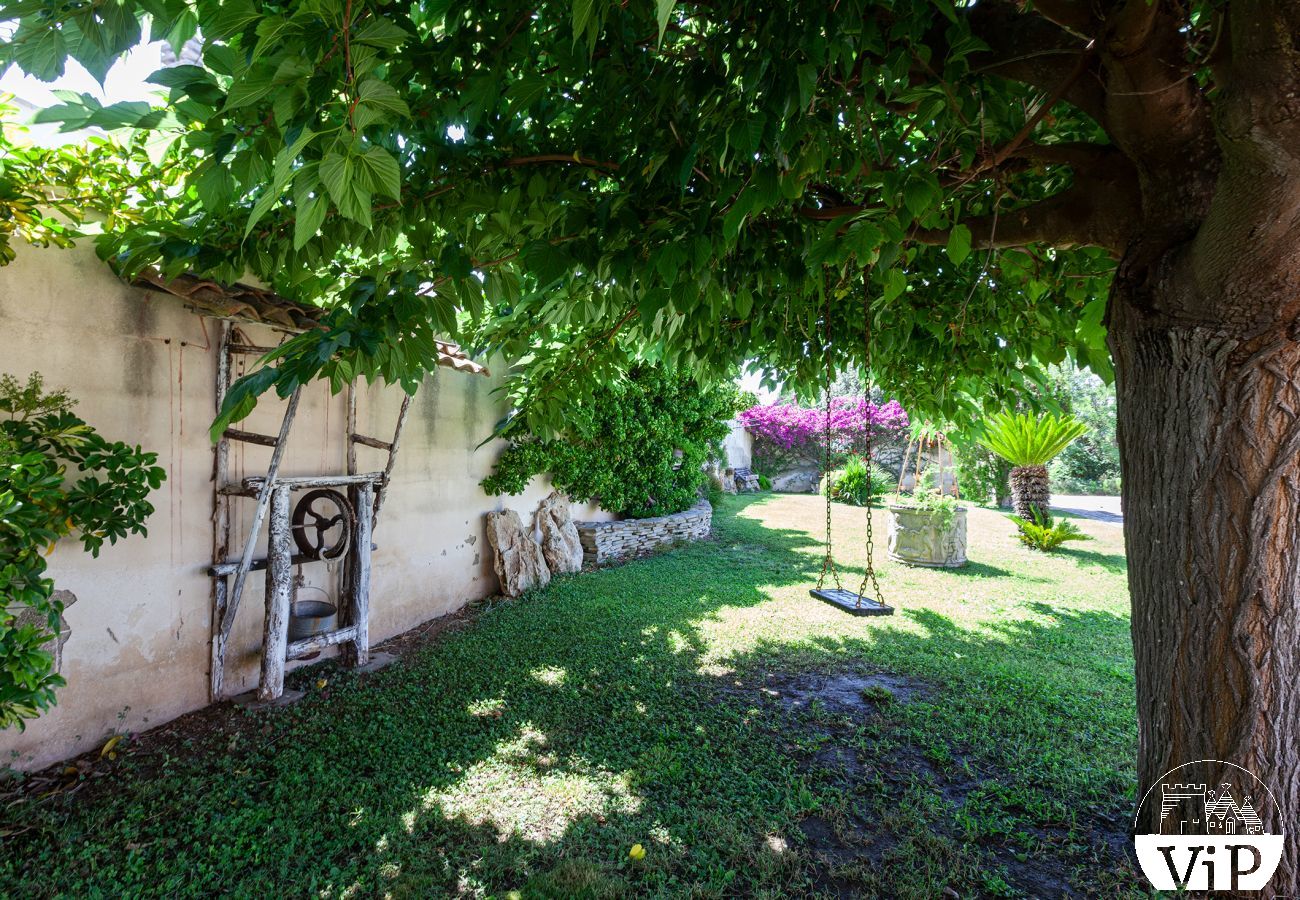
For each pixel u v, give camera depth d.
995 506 13.89
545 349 4.14
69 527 2.54
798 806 2.59
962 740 3.19
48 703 2.37
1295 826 1.87
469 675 3.96
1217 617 1.88
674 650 4.50
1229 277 1.70
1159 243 1.90
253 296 3.10
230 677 3.56
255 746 2.99
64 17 1.32
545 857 2.25
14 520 2.14
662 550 8.53
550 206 2.08
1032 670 4.21
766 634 4.91
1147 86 1.57
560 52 1.80
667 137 1.77
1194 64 1.56
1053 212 2.21
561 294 2.90
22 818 2.36
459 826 2.43
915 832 2.42
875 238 1.68
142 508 2.72
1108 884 2.16
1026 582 6.98
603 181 2.43
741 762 2.93
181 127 1.68
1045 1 1.52
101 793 2.56
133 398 3.01
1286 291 1.68
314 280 2.58
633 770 2.84
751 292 2.66
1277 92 1.30
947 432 5.10
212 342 3.41
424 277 2.13
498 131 2.06
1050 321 3.24
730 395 9.83
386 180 1.13
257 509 3.35
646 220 1.94
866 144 2.04
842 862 2.26
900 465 16.11
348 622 4.13
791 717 3.43
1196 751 1.96
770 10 1.46
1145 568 2.09
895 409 15.26
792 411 17.88
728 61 1.70
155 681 3.13
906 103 1.88
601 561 7.51
